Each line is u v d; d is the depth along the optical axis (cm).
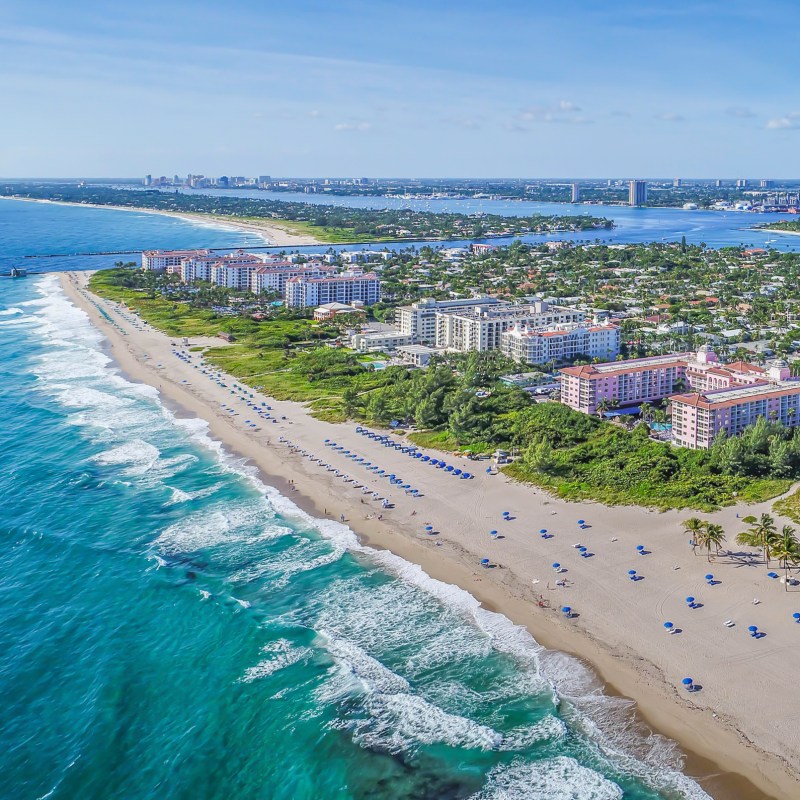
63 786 12862
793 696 14412
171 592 18325
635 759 13262
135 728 14125
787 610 16925
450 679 15312
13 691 15012
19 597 18212
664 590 17875
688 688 14750
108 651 16225
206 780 13038
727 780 12750
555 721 14125
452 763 13325
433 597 18000
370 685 15125
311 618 17312
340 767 13275
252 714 14462
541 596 17862
